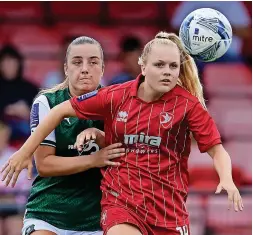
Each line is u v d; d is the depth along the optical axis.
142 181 20.86
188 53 21.92
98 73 22.77
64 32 47.28
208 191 36.28
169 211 20.91
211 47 21.73
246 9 46.38
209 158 40.81
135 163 20.97
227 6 46.38
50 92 23.28
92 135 21.55
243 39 46.72
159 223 20.78
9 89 43.41
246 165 43.34
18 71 43.69
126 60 43.66
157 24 46.94
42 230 22.50
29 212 23.03
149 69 20.70
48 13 47.31
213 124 21.30
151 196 20.78
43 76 46.12
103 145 22.23
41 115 22.89
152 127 20.88
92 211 22.83
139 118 20.97
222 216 36.25
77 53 22.53
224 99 45.56
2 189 34.69
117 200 20.92
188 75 21.88
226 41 21.84
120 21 47.12
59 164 22.16
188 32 21.72
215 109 45.22
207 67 46.38
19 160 21.34
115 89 21.41
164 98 21.08
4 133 41.25
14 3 47.16
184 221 21.22
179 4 46.59
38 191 22.97
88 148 22.66
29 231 22.58
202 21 21.66
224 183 20.36
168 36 21.67
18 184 35.22
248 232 36.53
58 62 46.53
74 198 22.77
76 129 22.62
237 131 44.59
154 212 20.80
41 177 23.09
